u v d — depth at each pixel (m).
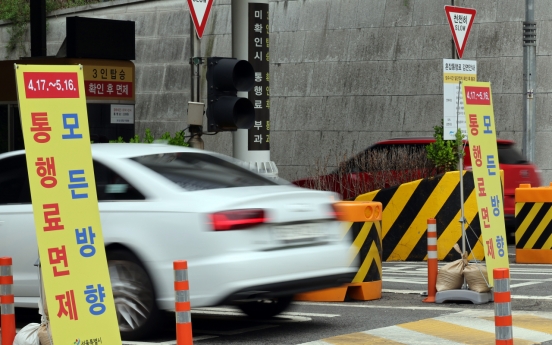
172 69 49.53
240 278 13.77
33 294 15.50
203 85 48.19
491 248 18.14
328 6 43.88
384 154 30.09
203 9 21.59
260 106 26.00
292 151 44.00
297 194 14.84
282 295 14.30
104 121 32.25
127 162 15.04
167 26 50.06
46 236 11.58
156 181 14.70
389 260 27.12
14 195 15.96
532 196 26.39
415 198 26.69
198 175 15.12
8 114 34.09
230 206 14.01
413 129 40.22
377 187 29.75
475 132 18.05
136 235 14.41
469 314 17.48
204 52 48.53
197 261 13.91
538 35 37.06
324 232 15.16
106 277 12.05
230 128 20.52
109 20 32.44
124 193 14.77
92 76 31.86
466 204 26.05
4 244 15.70
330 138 42.78
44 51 37.12
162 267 14.20
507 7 38.25
